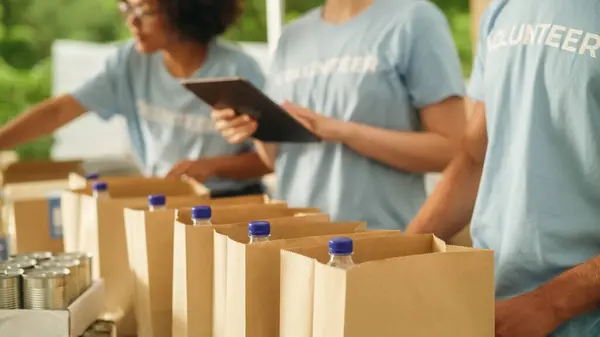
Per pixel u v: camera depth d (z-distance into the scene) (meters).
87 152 6.29
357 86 3.02
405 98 3.03
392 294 1.39
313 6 6.90
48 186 3.89
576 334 1.89
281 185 3.38
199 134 3.99
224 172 3.87
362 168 3.08
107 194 2.76
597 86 1.86
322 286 1.40
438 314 1.44
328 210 3.16
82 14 9.68
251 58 4.05
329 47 3.15
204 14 3.79
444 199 2.31
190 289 1.83
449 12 5.82
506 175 2.08
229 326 1.68
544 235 1.95
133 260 2.20
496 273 2.08
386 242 1.63
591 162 1.88
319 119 3.02
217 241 1.75
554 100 1.94
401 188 3.11
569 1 1.92
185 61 3.95
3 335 1.91
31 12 9.48
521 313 1.81
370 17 3.05
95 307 2.20
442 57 2.92
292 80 3.29
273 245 1.62
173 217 2.13
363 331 1.36
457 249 1.58
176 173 3.74
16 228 3.26
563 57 1.91
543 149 1.97
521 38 2.04
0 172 4.25
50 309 1.93
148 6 3.73
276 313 1.63
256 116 3.04
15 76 9.11
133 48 4.17
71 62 6.14
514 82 2.05
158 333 2.12
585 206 1.92
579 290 1.79
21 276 1.96
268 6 5.35
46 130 4.22
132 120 4.25
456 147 2.91
